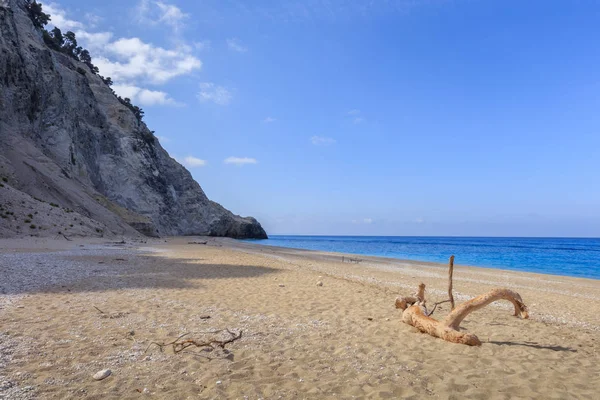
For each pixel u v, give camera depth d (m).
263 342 6.52
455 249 73.62
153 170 75.62
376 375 5.11
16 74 44.31
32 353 5.41
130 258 20.38
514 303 7.50
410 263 32.25
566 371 5.59
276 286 13.20
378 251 62.34
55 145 48.78
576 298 15.81
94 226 35.72
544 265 37.84
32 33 54.00
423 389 4.70
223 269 17.77
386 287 15.66
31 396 4.10
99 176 62.53
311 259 31.14
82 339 6.19
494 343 7.04
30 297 9.20
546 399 4.56
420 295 9.15
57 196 39.06
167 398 4.22
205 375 4.92
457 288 17.33
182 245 40.53
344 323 8.16
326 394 4.49
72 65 68.06
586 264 39.22
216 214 97.81
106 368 5.05
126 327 7.03
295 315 8.78
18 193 31.59
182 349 5.86
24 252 19.00
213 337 6.66
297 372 5.18
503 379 5.12
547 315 11.39
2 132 40.03
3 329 6.46
